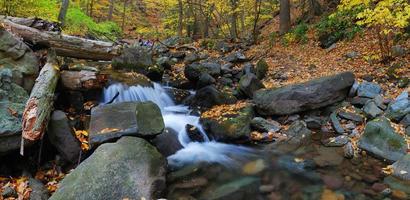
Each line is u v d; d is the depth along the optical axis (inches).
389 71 325.4
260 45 581.9
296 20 711.1
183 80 404.5
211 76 393.7
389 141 230.4
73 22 733.9
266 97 300.8
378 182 198.5
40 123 183.3
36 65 238.1
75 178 166.9
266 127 280.7
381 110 270.5
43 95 199.2
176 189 194.9
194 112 315.3
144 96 322.0
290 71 412.2
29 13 436.5
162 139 250.1
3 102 192.7
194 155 245.9
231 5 715.4
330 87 294.2
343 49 433.4
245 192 193.6
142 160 185.0
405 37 375.6
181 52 569.0
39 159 198.5
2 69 207.8
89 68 323.6
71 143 206.2
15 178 186.9
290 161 233.1
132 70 381.7
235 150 255.6
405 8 301.3
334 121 278.8
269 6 865.5
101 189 161.9
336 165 223.0
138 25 1405.0
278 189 196.7
